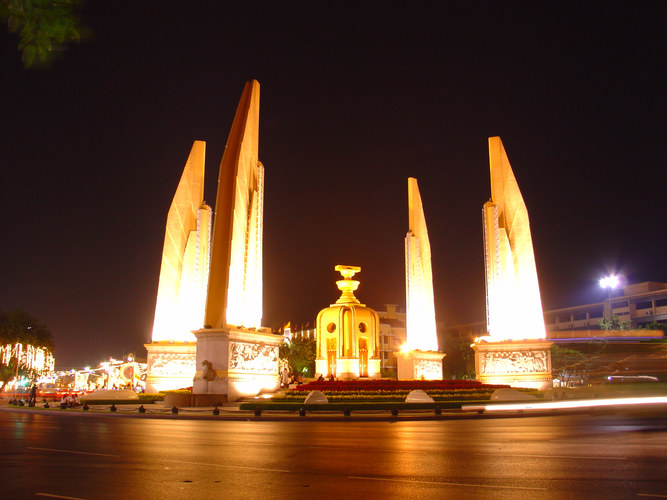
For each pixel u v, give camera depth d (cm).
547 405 3184
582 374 6619
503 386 4044
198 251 4709
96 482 1057
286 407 3148
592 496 915
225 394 3544
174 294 4647
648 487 984
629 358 6241
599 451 1444
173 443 1706
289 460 1327
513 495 927
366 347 4488
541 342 4409
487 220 4791
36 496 938
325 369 4481
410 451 1479
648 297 10188
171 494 952
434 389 3747
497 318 4619
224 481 1063
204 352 3666
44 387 9419
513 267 4662
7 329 7175
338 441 1745
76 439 1841
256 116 4422
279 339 4231
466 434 1956
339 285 4650
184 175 4834
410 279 5078
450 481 1052
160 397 4034
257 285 4247
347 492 960
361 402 3281
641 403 3138
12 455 1438
